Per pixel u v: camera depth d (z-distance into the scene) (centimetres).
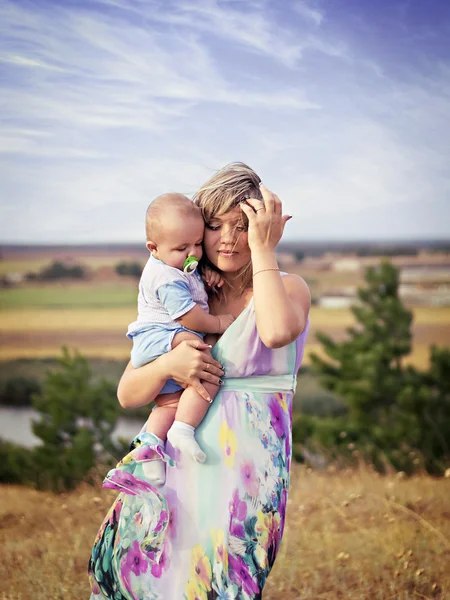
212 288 234
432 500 588
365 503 575
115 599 223
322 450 898
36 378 2231
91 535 517
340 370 985
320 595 390
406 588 399
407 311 997
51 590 398
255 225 212
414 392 920
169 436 214
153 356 225
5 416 1955
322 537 484
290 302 210
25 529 558
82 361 974
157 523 209
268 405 217
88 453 881
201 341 218
